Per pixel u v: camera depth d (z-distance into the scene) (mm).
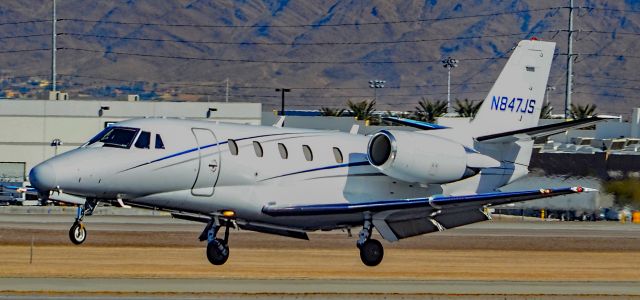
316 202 136500
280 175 133500
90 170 120812
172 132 127250
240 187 130875
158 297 112562
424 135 140625
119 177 122812
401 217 138500
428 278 141875
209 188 129250
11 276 130375
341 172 138875
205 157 127875
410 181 140125
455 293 120688
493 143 146875
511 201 133125
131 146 124312
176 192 127500
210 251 135000
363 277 141250
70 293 114062
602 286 133000
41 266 147375
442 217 139250
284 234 139750
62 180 119000
